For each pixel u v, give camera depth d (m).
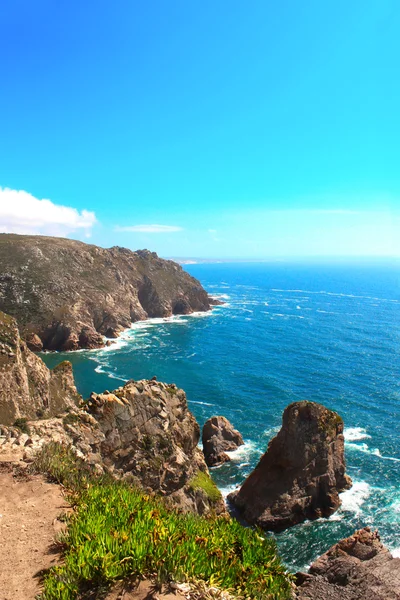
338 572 10.38
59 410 37.22
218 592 7.03
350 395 59.94
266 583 8.07
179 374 72.00
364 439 45.84
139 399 26.03
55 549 8.44
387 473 38.72
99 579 6.98
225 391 62.59
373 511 33.09
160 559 7.35
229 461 41.69
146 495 12.70
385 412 53.53
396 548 28.80
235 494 34.75
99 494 10.84
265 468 34.16
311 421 33.59
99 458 21.89
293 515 31.80
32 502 10.55
